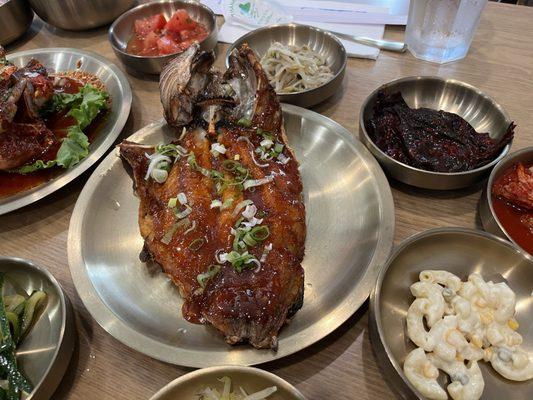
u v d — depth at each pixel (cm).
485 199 27
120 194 33
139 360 25
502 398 22
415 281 26
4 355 24
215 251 25
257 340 22
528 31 43
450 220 30
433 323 23
